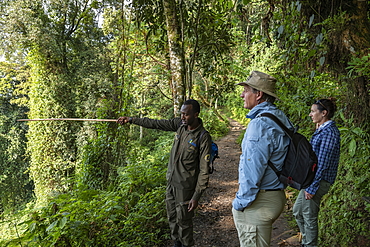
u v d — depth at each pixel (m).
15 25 14.20
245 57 10.67
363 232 2.99
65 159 16.28
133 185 4.56
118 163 6.31
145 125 3.26
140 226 3.71
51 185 16.14
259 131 1.85
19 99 20.88
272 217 1.90
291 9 3.54
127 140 6.57
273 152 1.87
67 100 16.08
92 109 15.29
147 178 4.73
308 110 5.02
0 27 13.80
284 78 5.39
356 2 3.26
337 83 4.21
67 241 2.92
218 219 4.49
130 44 7.50
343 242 3.03
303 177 1.83
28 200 22.89
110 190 4.99
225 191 6.07
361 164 3.51
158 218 4.04
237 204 1.95
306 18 3.78
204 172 2.84
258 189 1.84
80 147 15.22
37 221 2.75
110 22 7.92
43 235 2.74
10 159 22.50
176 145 3.03
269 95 2.04
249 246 1.97
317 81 4.41
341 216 3.31
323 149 2.65
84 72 15.82
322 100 2.79
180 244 3.20
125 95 6.81
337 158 2.71
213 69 6.24
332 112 2.78
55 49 14.71
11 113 24.31
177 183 2.98
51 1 14.59
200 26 5.62
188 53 6.77
